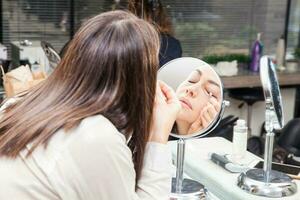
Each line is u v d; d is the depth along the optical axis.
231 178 1.58
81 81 0.96
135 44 0.95
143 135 1.01
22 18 3.12
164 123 1.12
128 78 0.95
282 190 1.45
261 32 3.99
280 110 1.46
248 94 3.61
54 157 0.93
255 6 3.90
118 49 0.94
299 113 4.02
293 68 3.88
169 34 2.32
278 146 2.18
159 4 2.37
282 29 4.07
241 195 1.46
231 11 3.82
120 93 0.95
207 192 1.51
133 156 1.05
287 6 4.04
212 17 3.76
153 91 1.00
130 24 0.97
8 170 0.95
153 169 1.09
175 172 1.54
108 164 0.93
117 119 0.96
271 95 1.43
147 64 0.97
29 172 0.94
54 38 3.21
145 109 0.99
